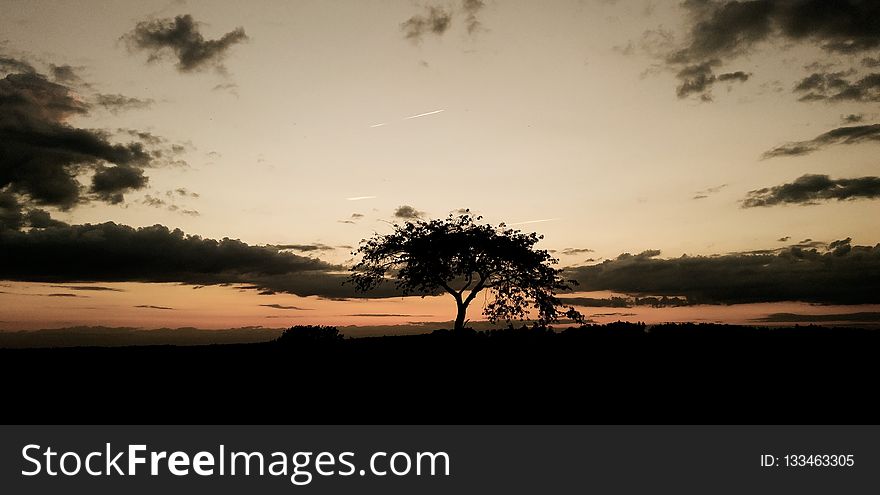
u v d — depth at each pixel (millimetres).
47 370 29406
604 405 22953
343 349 36375
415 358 33250
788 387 25172
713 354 32719
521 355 33781
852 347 33219
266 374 29109
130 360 32594
